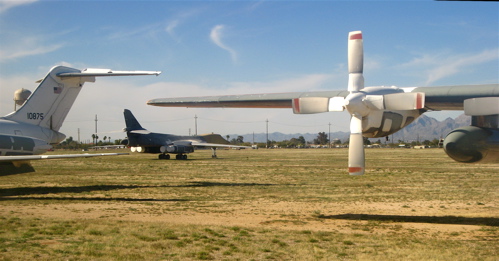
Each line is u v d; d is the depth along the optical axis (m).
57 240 10.57
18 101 26.27
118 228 12.20
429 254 9.93
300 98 14.36
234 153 93.50
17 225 12.27
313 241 11.20
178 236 11.37
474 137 12.38
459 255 9.88
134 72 21.70
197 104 18.03
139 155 77.44
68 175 31.86
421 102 12.34
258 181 28.64
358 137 13.21
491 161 12.88
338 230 12.86
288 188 24.42
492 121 12.63
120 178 29.97
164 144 58.78
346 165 46.53
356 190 23.53
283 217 15.02
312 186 25.53
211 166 44.09
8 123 20.89
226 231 12.21
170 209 16.47
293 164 48.47
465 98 12.43
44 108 22.56
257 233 12.09
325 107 14.12
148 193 21.64
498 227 13.41
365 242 11.17
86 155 18.95
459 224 13.91
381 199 19.92
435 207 17.61
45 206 16.52
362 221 14.38
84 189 22.94
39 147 21.61
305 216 15.27
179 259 9.25
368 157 68.00
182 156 60.25
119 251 9.67
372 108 13.02
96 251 9.60
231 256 9.59
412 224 13.87
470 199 19.95
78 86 23.67
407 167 42.78
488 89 12.02
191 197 20.28
